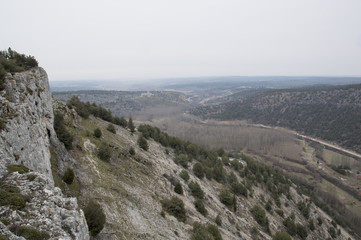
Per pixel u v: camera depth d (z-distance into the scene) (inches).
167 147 3533.5
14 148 706.2
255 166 4084.6
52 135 1205.1
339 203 4200.3
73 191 1003.9
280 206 3238.2
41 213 520.1
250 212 2610.7
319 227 3294.8
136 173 1775.3
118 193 1273.4
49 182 655.8
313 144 7037.4
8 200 506.6
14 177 605.0
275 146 6732.3
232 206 2461.9
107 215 1008.9
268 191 3516.2
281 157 6186.0
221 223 1870.1
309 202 3885.3
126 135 2824.8
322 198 4409.5
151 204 1416.1
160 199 1596.9
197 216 1710.1
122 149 2066.9
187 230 1401.3
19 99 927.0
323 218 3597.4
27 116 857.5
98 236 828.6
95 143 1781.5
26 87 1037.8
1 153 635.5
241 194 2930.6
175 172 2429.9
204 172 3006.9
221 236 1507.1
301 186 4749.0
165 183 1959.9
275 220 2755.9
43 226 486.0
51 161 1038.4
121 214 1099.3
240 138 7111.2
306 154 6348.4
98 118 2972.4
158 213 1373.0
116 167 1626.5
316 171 5378.9
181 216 1503.4
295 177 5147.6
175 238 1202.6
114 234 909.8
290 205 3452.3
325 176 5147.6
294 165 5743.1
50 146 1134.4
